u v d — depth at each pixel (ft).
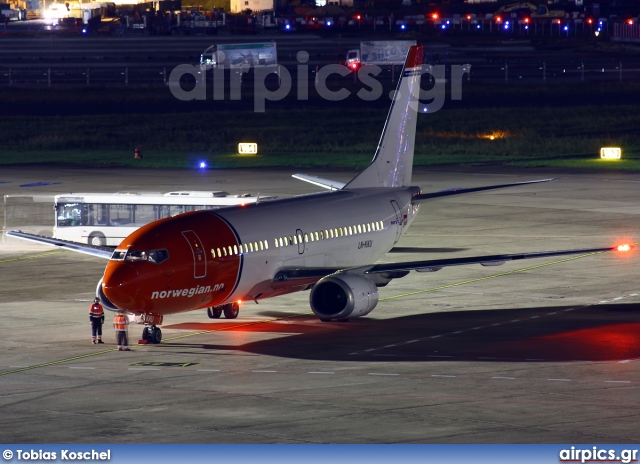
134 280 380.78
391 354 383.45
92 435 281.74
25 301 506.07
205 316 465.06
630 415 295.89
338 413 302.04
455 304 488.44
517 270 574.15
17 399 323.78
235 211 436.76
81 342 412.36
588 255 615.16
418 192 552.41
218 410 307.58
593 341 402.31
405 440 273.33
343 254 478.59
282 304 490.08
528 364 364.38
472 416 296.92
